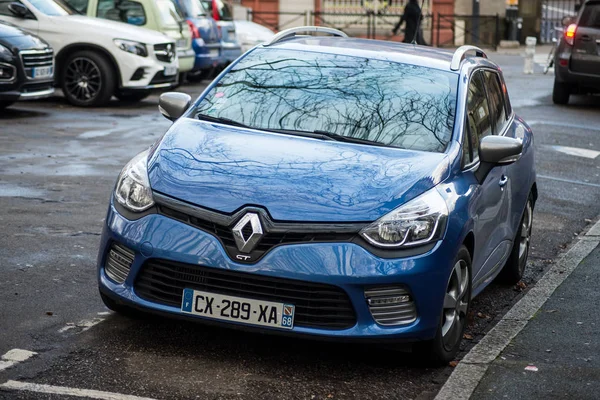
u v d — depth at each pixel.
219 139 6.65
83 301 7.13
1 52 15.80
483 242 7.05
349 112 7.03
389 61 7.61
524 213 8.59
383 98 7.17
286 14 41.06
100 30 18.55
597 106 21.44
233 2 40.31
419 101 7.14
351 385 5.96
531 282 8.84
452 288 6.41
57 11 18.91
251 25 29.41
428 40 40.06
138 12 21.14
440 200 6.20
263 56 7.74
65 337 6.38
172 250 5.95
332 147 6.62
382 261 5.88
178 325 6.72
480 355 6.62
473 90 7.60
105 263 6.36
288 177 6.16
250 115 7.06
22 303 7.00
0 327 6.49
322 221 5.89
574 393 6.04
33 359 5.96
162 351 6.25
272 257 5.83
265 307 5.89
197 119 7.08
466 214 6.39
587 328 7.38
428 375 6.26
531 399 5.91
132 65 18.64
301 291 5.86
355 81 7.34
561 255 9.66
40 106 18.16
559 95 21.31
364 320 5.91
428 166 6.46
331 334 5.88
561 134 17.23
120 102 19.55
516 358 6.63
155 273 6.05
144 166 6.40
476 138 7.27
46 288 7.38
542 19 44.78
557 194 12.62
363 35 40.47
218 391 5.68
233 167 6.26
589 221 11.30
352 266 5.82
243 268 5.83
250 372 6.02
